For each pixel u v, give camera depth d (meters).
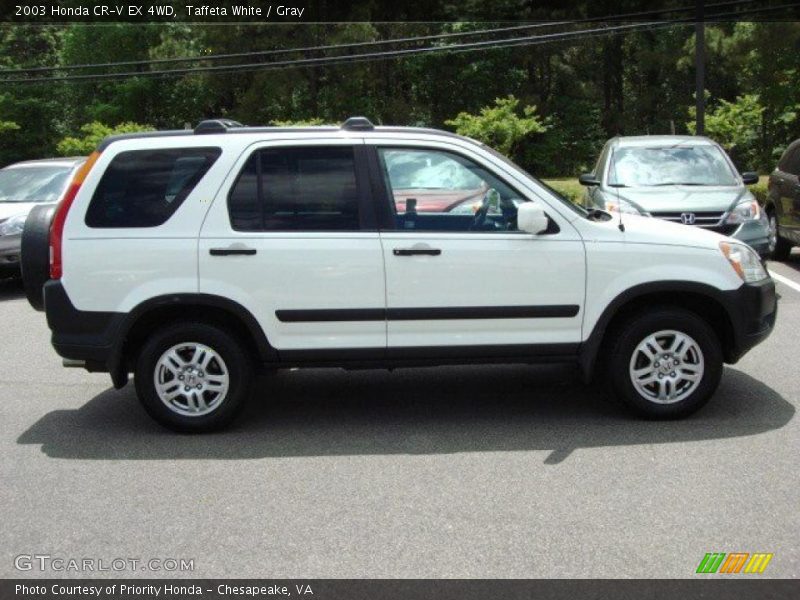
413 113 39.53
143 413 6.70
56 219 5.97
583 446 5.70
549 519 4.62
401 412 6.57
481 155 6.04
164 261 5.88
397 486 5.12
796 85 31.86
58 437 6.16
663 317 6.00
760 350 8.04
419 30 38.38
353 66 36.72
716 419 6.16
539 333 6.02
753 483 5.02
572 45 39.34
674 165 11.37
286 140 6.01
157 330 6.02
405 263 5.91
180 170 5.98
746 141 31.58
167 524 4.69
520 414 6.44
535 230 5.80
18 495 5.13
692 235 6.14
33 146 38.91
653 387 6.12
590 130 40.66
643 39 39.09
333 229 5.94
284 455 5.70
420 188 6.00
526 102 38.53
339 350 5.99
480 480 5.18
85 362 6.03
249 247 5.88
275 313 5.94
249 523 4.68
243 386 6.06
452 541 4.40
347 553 4.31
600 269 5.95
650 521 4.56
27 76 38.91
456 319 5.96
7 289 13.09
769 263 13.07
